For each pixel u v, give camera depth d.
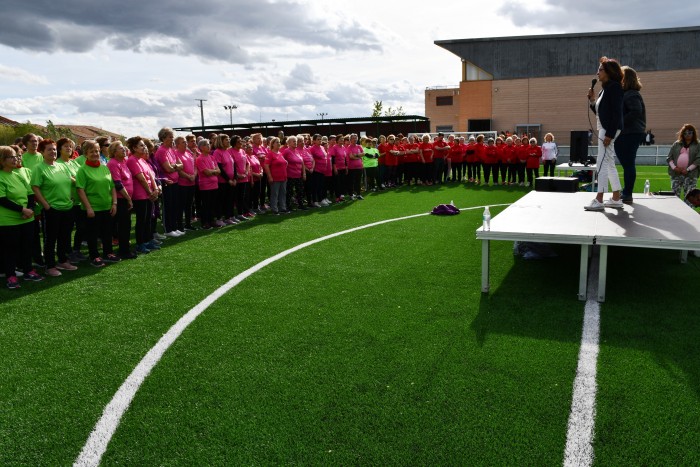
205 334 4.32
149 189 7.49
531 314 4.59
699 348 3.79
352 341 4.09
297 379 3.48
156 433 2.92
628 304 4.80
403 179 17.88
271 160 11.00
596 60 41.53
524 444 2.72
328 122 34.06
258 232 8.98
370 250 7.34
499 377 3.43
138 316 4.80
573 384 3.31
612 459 2.59
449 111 56.84
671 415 2.95
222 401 3.24
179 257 7.18
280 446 2.76
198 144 9.64
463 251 7.18
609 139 5.91
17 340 4.29
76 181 6.68
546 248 6.70
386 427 2.91
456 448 2.71
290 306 4.97
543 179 8.86
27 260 6.12
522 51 43.16
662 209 6.32
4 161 5.73
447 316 4.59
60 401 3.29
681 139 8.54
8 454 2.76
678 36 39.56
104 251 7.07
